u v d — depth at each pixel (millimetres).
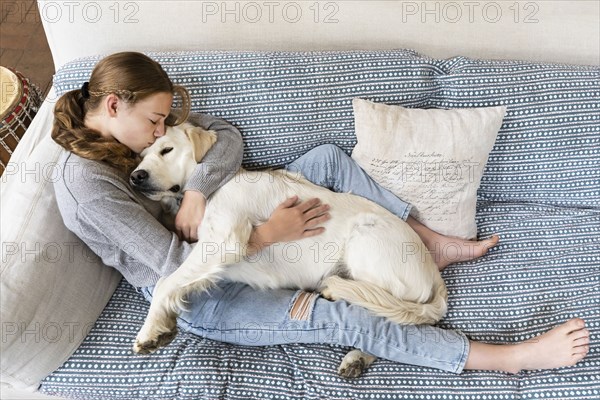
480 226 1808
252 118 1686
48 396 1497
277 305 1505
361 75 1695
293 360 1470
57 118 1463
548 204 1877
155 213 1581
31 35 2781
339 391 1400
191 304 1519
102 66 1415
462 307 1598
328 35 1855
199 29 1820
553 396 1393
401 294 1540
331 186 1737
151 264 1456
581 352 1419
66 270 1469
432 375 1442
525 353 1427
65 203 1429
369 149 1678
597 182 1815
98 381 1406
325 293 1555
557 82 1727
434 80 1734
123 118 1424
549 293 1612
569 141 1760
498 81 1721
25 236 1417
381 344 1452
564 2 1853
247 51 1721
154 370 1416
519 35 1866
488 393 1403
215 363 1437
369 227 1596
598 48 1871
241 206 1552
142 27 1800
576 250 1716
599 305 1570
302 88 1677
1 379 1350
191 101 1664
